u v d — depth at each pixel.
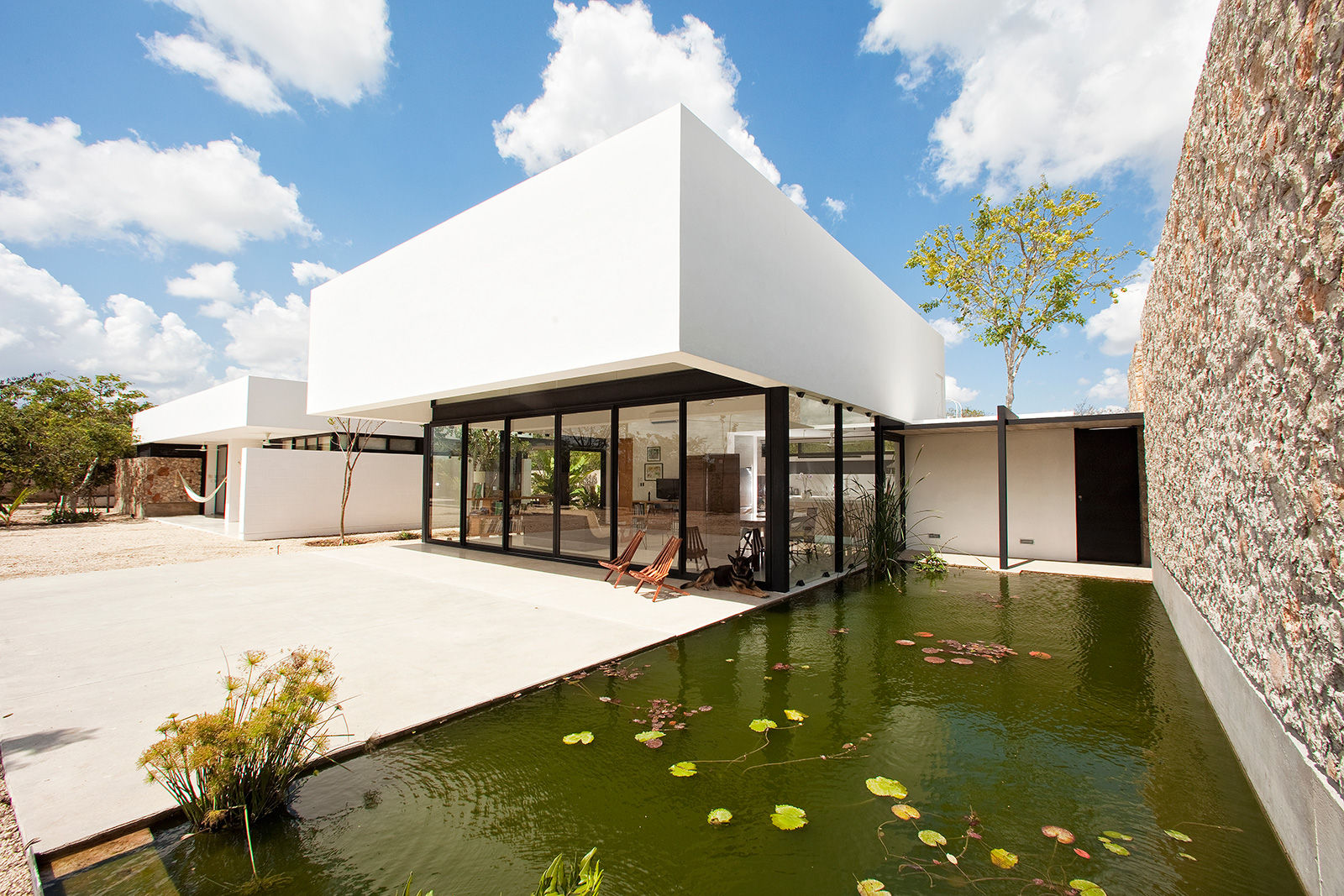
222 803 2.37
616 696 3.87
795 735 3.31
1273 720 2.48
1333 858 1.84
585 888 1.70
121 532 14.52
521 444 9.95
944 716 3.58
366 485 14.59
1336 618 1.93
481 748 3.12
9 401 19.39
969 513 11.18
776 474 7.02
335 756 2.94
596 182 5.88
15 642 4.88
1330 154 1.88
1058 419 9.15
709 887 2.06
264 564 9.16
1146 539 9.63
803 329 7.40
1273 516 2.51
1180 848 2.30
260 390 13.71
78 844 2.21
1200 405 3.95
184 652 4.60
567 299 6.12
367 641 4.91
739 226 6.13
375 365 8.93
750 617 6.03
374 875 2.11
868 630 5.55
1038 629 5.62
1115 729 3.42
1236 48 2.82
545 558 9.45
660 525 7.94
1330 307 1.92
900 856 2.24
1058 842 2.34
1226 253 3.15
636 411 8.23
